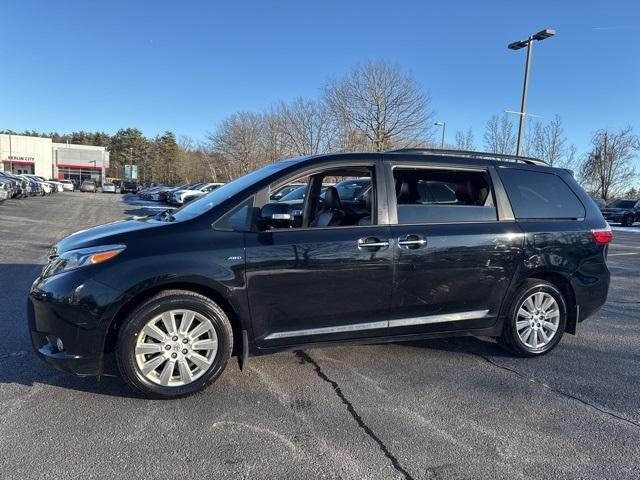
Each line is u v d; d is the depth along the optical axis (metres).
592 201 4.85
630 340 5.16
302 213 4.92
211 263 3.45
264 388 3.74
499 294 4.30
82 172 88.44
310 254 3.66
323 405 3.49
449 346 4.80
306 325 3.76
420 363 4.34
